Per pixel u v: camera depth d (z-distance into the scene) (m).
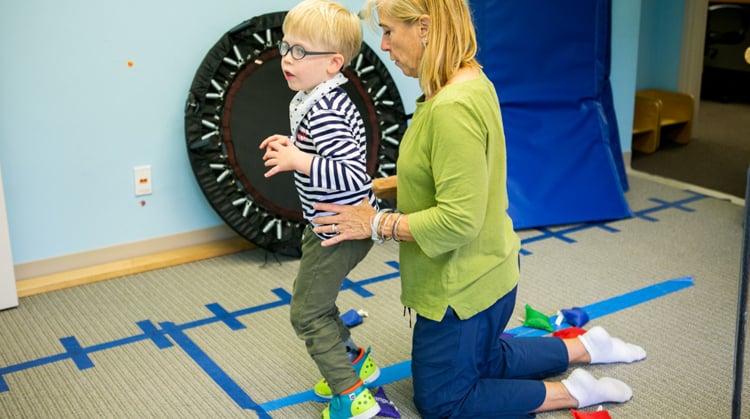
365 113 3.33
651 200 3.98
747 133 5.22
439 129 1.75
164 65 3.04
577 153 3.73
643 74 5.17
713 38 5.92
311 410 2.17
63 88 2.86
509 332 2.57
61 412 2.14
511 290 2.00
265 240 3.13
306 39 1.86
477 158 1.75
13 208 2.88
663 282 2.99
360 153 1.90
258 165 3.13
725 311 2.74
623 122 4.40
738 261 3.19
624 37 4.22
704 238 3.46
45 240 2.97
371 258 3.23
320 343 1.99
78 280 2.96
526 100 3.66
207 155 3.04
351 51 1.93
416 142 1.85
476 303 1.91
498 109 1.85
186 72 3.10
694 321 2.67
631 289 2.93
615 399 2.15
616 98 4.32
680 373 2.34
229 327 2.64
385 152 3.37
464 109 1.73
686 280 3.00
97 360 2.42
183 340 2.55
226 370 2.37
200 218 3.28
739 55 5.84
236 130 3.09
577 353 2.31
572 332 2.48
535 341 2.25
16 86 2.78
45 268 2.99
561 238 3.47
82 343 2.53
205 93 3.03
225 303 2.82
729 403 2.18
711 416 2.12
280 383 2.30
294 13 1.89
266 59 3.14
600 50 3.82
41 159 2.89
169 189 3.18
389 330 2.61
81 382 2.29
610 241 3.43
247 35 3.08
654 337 2.56
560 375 2.32
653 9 5.07
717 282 2.98
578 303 2.81
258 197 3.12
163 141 3.12
